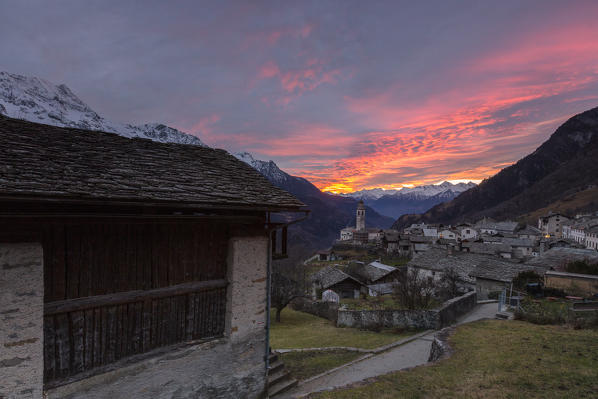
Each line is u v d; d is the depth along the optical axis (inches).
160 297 231.9
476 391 280.5
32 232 178.9
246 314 273.9
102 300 203.9
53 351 187.9
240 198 246.8
